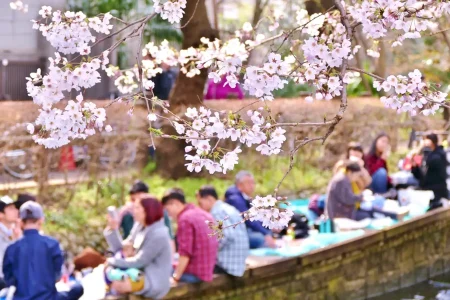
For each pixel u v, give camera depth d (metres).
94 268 8.56
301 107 13.34
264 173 13.21
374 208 10.97
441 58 17.33
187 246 7.80
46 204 10.52
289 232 9.87
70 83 4.34
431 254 11.51
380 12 4.47
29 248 6.92
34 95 4.32
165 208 7.96
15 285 6.93
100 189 10.97
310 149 13.73
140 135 11.41
